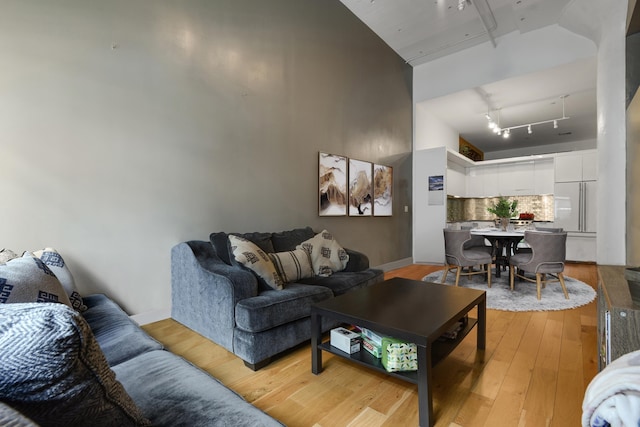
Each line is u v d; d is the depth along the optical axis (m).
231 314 2.01
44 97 2.11
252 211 3.26
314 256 3.02
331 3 4.17
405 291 2.18
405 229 5.73
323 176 4.04
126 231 2.46
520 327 2.59
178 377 1.09
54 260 1.91
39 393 0.50
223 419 0.85
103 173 2.35
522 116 6.68
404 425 1.42
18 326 0.49
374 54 4.95
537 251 3.39
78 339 0.52
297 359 2.08
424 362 1.38
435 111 6.39
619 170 3.17
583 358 2.04
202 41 2.88
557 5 4.09
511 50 4.90
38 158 2.09
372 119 4.91
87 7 2.27
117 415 0.64
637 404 0.55
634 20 2.84
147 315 2.58
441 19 4.58
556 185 6.27
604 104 3.32
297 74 3.73
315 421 1.45
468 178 7.80
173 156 2.70
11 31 2.00
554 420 1.44
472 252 4.04
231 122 3.09
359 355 1.74
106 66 2.35
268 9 3.42
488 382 1.77
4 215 1.98
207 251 2.60
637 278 1.31
